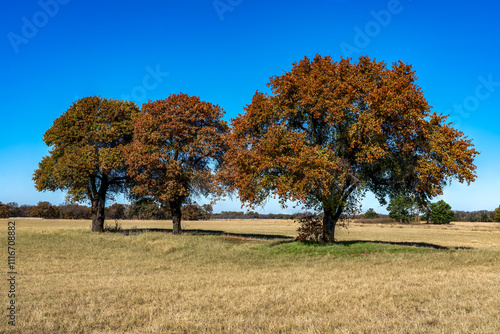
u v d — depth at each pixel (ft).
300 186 64.69
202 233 136.36
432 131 71.20
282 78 77.10
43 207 368.68
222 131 117.39
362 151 68.39
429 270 47.88
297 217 80.84
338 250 69.00
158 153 105.29
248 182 71.15
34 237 93.56
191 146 107.86
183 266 58.23
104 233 112.57
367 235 173.78
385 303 28.58
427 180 68.85
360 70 73.46
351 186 74.23
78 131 119.44
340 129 72.08
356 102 69.97
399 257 60.39
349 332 21.48
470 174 66.28
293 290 34.12
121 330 23.20
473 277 40.55
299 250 70.59
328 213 79.66
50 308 28.81
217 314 26.32
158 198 116.06
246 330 22.53
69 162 111.96
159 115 107.76
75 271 52.13
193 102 111.65
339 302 29.60
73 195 119.55
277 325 23.17
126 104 129.90
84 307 29.17
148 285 38.86
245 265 58.49
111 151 116.57
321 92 70.95
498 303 27.71
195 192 115.44
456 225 322.96
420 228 273.13
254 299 30.48
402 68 71.97
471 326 22.31
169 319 24.81
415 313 25.94
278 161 67.41
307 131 77.77
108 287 37.83
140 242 85.71
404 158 71.41
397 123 67.62
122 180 132.98
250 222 386.52
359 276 43.96
